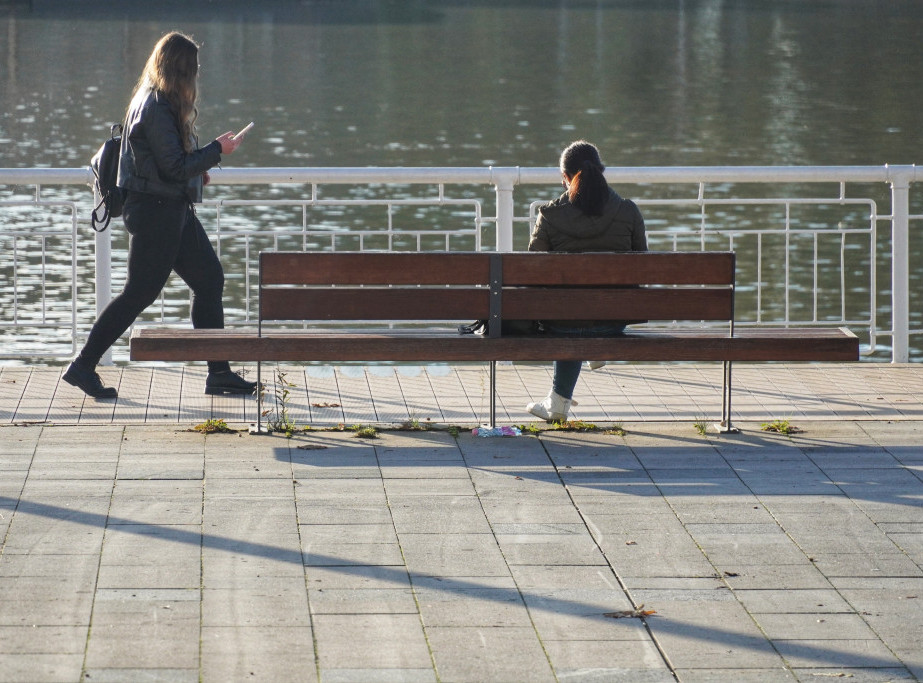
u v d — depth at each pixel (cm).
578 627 1374
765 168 2539
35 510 1688
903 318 2608
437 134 10594
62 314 4294
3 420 2102
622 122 11306
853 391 2359
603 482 1839
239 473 1852
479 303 2012
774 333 2056
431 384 2394
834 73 15362
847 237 5741
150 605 1407
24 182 2475
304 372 2464
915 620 1397
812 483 1839
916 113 11656
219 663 1279
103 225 2345
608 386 2392
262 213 6219
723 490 1808
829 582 1496
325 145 9956
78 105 12338
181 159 2108
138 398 2255
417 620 1384
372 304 2011
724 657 1310
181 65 2123
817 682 1262
